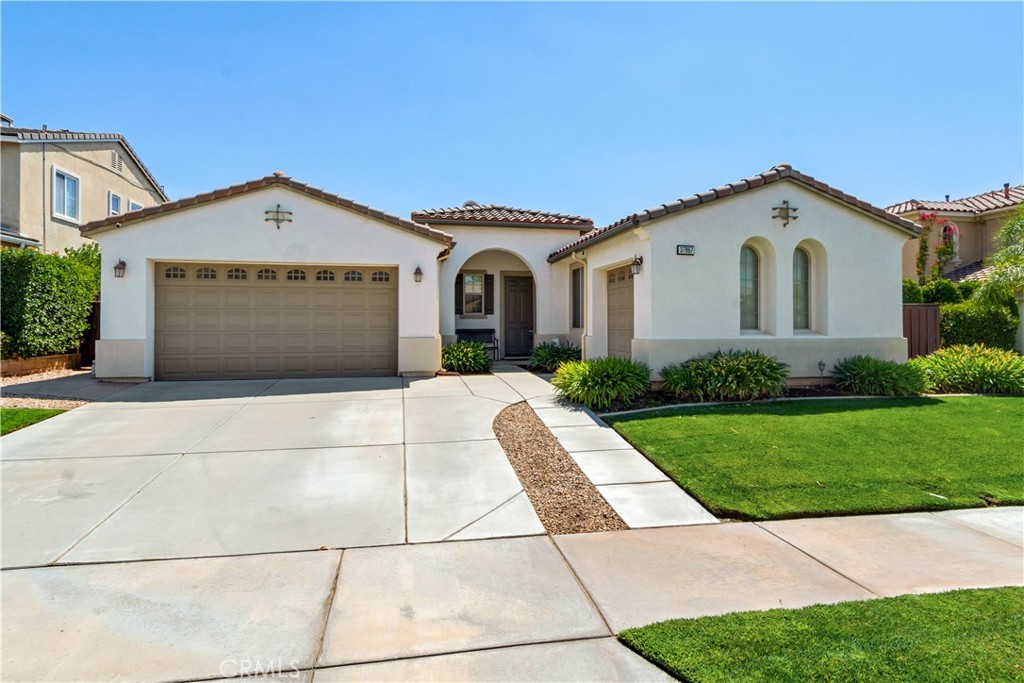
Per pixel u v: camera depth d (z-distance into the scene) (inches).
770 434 288.4
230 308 488.1
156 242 464.1
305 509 196.5
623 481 232.1
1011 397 398.0
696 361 400.2
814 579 149.4
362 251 498.0
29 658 111.9
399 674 109.0
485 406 369.1
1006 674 106.0
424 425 316.8
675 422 313.6
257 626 125.0
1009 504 208.5
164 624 125.3
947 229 853.2
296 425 315.0
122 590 140.6
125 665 110.3
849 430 296.2
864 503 205.2
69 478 225.5
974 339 600.1
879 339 451.2
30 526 178.9
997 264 580.4
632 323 472.1
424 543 171.6
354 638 120.7
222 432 298.8
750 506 202.1
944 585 146.0
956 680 104.4
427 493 213.6
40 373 529.7
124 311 460.4
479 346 571.8
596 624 126.8
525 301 752.3
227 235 473.7
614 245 478.0
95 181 842.8
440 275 646.5
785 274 431.5
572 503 208.2
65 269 561.3
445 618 129.4
